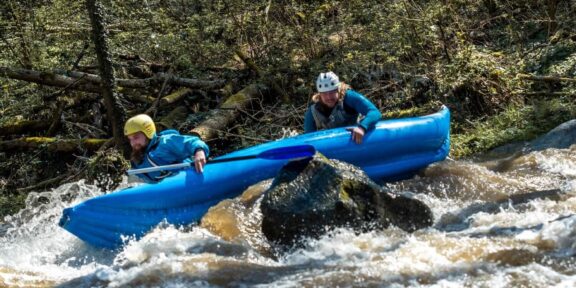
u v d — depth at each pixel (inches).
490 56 356.2
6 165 369.1
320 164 214.7
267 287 172.4
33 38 394.9
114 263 208.1
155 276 185.6
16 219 297.7
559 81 343.9
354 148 251.1
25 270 211.3
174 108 381.7
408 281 170.4
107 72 320.2
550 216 207.8
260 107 371.6
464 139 315.3
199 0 428.1
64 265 218.8
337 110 257.4
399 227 210.4
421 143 263.0
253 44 409.7
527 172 264.7
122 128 323.6
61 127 386.6
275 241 209.8
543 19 396.2
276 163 246.8
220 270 186.7
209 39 409.1
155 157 241.8
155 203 230.5
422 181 257.9
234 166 242.4
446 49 359.6
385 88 362.9
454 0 380.2
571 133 291.4
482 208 227.3
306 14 397.4
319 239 204.8
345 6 398.6
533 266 172.9
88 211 227.5
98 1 317.1
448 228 210.8
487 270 173.0
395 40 366.0
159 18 414.9
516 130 310.2
